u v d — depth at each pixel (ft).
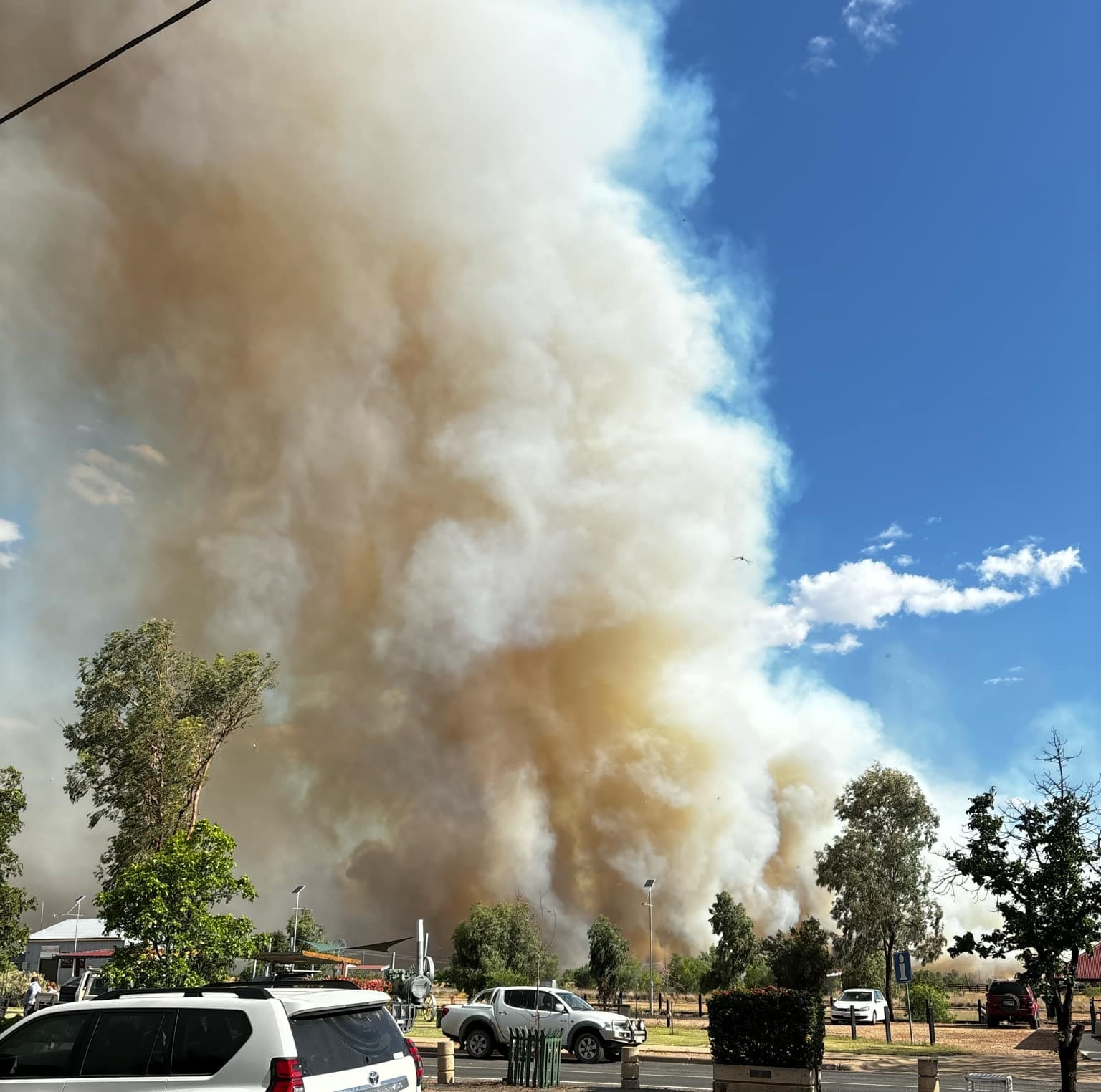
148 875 60.59
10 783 121.39
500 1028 78.89
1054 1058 91.20
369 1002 26.55
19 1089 25.12
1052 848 47.73
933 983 193.77
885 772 187.83
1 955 123.54
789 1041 50.72
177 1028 24.79
